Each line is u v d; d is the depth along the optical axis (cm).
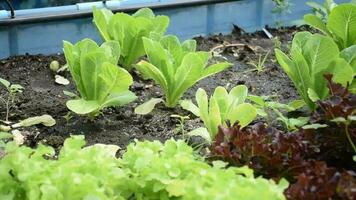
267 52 229
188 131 171
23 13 233
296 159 136
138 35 200
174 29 251
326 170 128
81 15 235
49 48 229
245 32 253
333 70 170
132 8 241
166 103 185
